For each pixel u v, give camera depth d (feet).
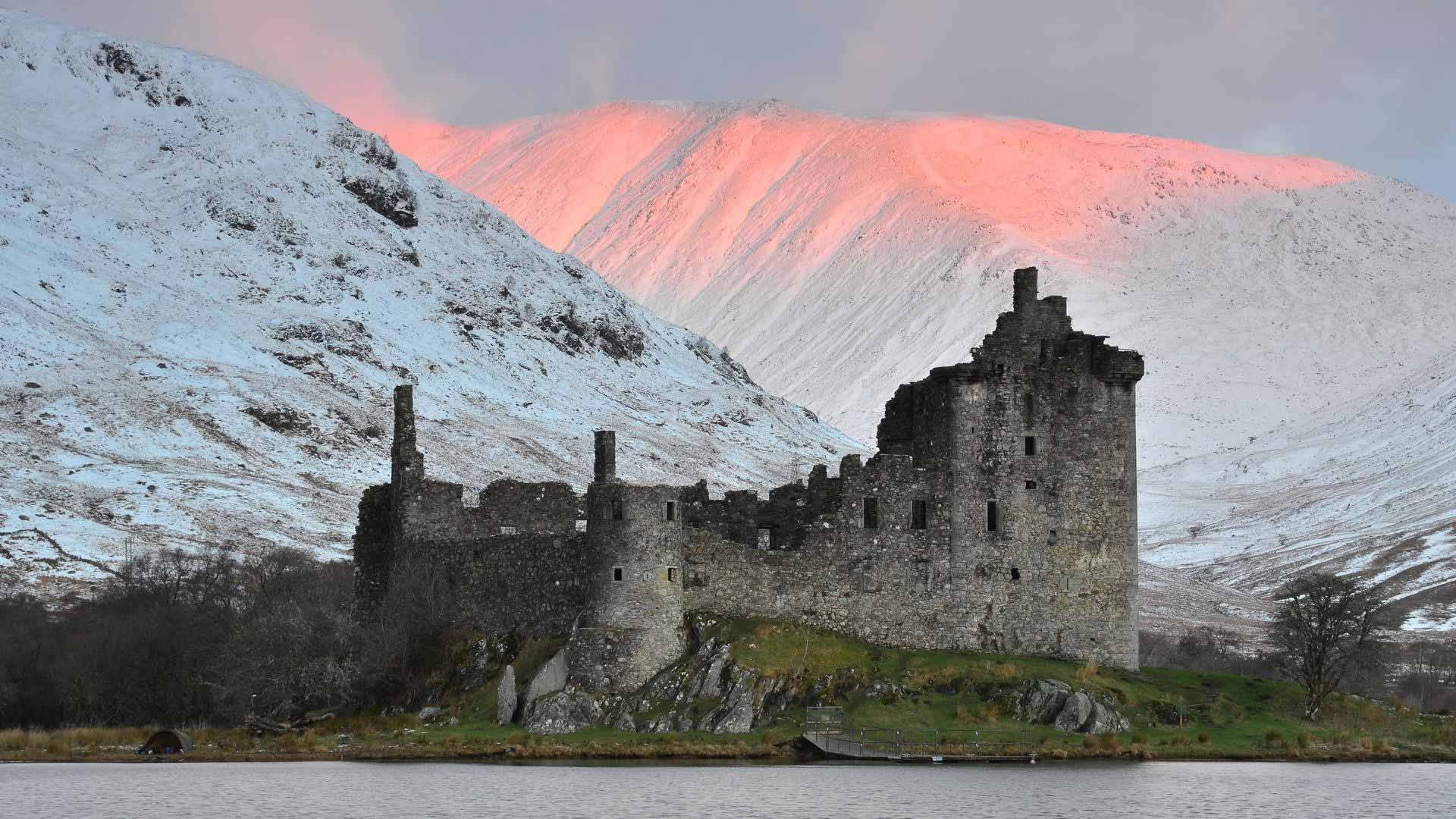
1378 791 429.38
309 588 631.56
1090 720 472.44
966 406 510.58
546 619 499.10
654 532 480.64
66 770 474.90
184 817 401.29
